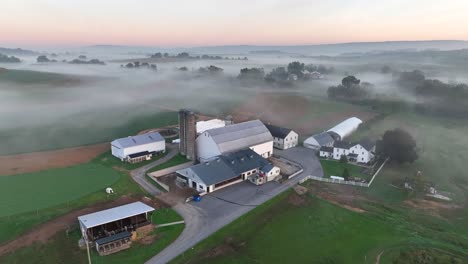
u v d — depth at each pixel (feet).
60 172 222.28
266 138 268.21
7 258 128.88
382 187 221.05
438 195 211.41
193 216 167.53
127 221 152.35
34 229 147.95
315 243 147.74
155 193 193.98
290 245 145.59
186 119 247.29
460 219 181.98
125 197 185.47
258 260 134.21
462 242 154.10
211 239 147.02
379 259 136.56
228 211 173.47
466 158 283.59
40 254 131.64
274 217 171.01
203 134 246.68
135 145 250.78
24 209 165.58
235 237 150.71
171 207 176.86
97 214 150.10
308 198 195.31
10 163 239.50
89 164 240.32
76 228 150.20
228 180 209.77
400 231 160.66
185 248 139.74
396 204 197.36
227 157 223.71
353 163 262.06
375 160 270.26
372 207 187.62
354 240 151.02
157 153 262.47
